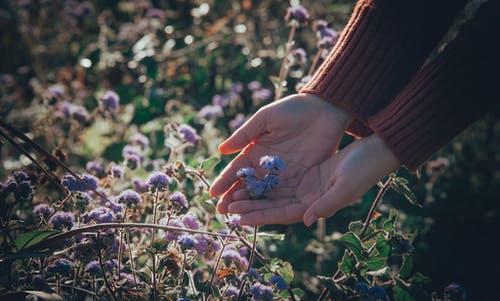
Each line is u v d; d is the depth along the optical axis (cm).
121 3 207
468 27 90
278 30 178
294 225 126
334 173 90
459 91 89
